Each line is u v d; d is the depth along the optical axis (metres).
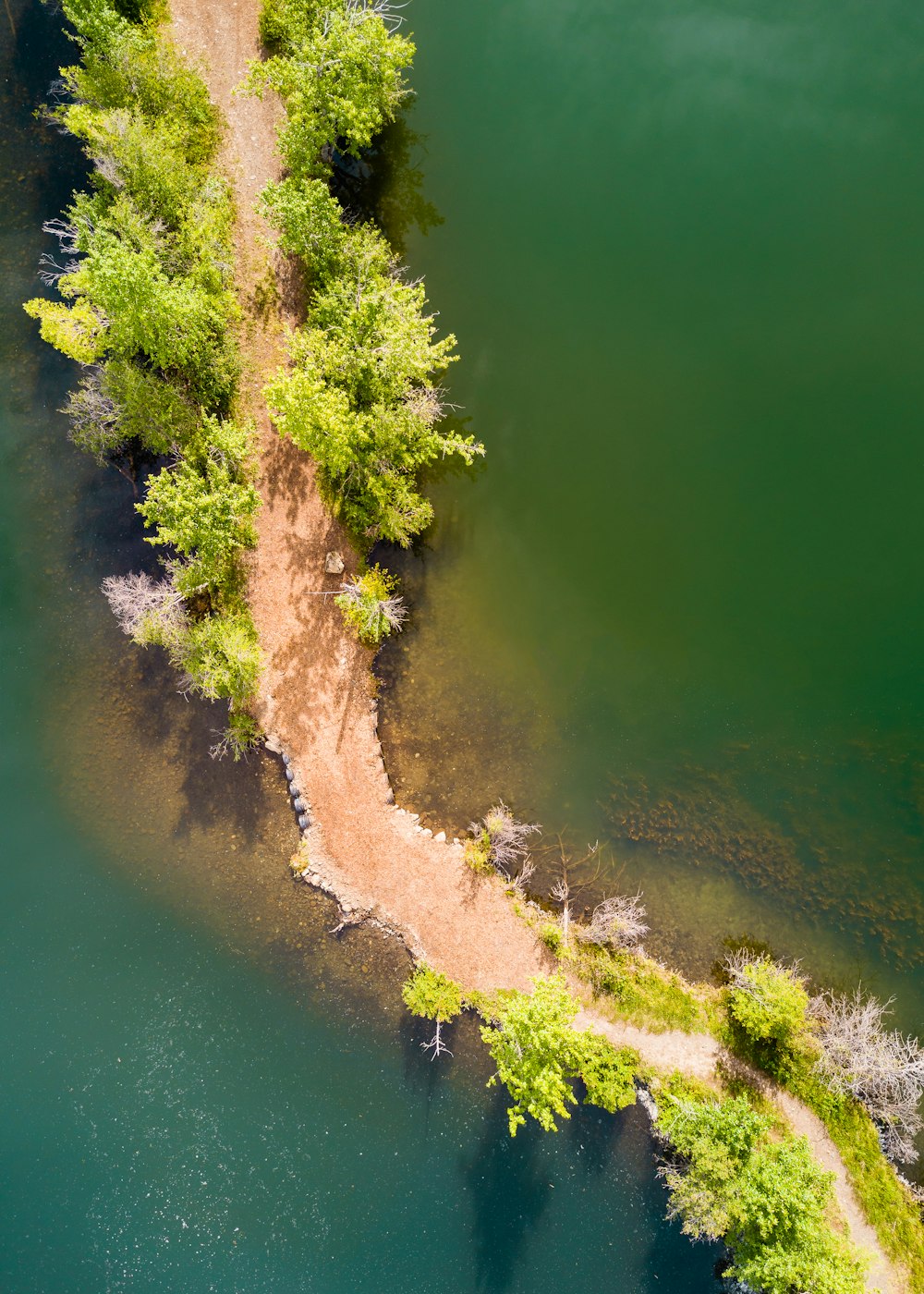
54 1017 37.69
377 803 37.88
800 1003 34.97
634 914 37.34
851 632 37.94
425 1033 37.47
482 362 38.31
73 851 38.25
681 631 38.19
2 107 39.16
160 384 35.38
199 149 37.44
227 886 38.09
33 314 33.47
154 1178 37.12
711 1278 36.47
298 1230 36.91
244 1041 37.69
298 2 35.34
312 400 32.19
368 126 34.28
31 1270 36.56
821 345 38.00
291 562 37.75
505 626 38.31
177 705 38.34
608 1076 35.22
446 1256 36.84
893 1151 36.78
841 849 38.00
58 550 38.75
